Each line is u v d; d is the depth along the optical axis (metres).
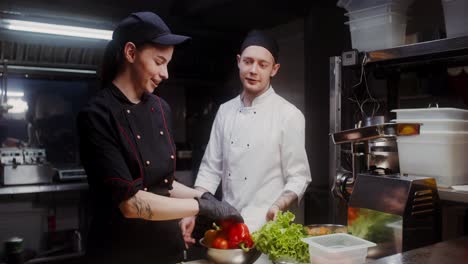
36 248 4.48
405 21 2.73
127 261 1.80
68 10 3.86
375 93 3.35
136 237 1.81
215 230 1.83
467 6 2.29
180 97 5.67
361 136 2.11
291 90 4.73
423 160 2.28
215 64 5.27
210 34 4.75
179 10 4.50
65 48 4.38
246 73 2.57
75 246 4.54
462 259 1.40
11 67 4.26
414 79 3.12
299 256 1.73
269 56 2.55
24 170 4.41
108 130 1.67
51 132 4.94
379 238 1.95
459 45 2.30
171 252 1.94
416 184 1.91
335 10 4.00
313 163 4.23
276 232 1.77
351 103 3.21
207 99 5.53
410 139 2.32
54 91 4.92
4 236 4.32
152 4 4.29
